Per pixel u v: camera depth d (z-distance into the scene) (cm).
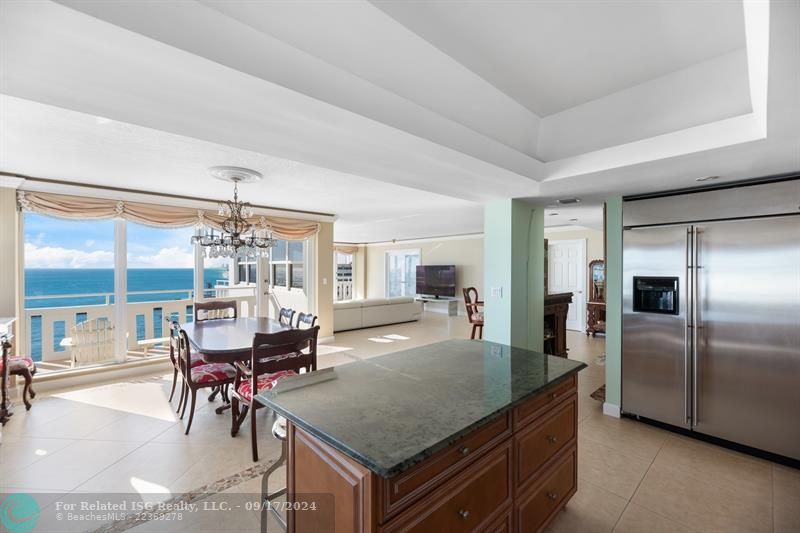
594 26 148
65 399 354
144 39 93
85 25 87
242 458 248
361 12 130
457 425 124
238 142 177
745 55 163
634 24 148
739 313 252
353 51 136
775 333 238
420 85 164
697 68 177
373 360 211
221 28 105
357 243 1184
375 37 138
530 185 269
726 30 151
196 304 427
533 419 164
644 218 298
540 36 154
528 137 239
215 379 298
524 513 157
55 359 445
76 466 237
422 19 141
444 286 953
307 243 600
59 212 365
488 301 347
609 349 323
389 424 124
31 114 205
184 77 114
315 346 285
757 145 178
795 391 232
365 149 186
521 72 183
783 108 135
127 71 111
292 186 389
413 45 151
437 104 175
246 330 357
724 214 257
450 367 196
